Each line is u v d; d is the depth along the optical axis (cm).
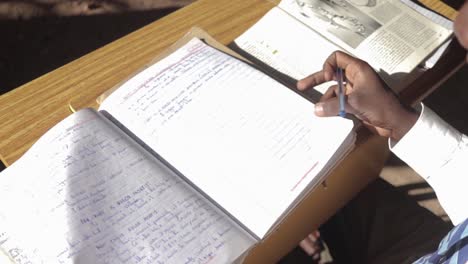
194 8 101
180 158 73
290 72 88
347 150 75
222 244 64
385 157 125
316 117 76
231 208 69
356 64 82
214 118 77
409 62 88
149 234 65
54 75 89
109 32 199
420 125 79
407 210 136
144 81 82
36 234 65
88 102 86
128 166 71
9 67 188
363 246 122
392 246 124
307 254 131
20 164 72
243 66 83
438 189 83
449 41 92
